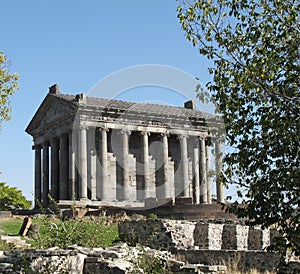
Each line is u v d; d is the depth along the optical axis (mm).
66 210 53938
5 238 27000
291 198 14188
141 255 21500
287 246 14547
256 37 14883
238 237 33656
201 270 23125
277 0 15031
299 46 14664
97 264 20578
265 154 14438
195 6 15492
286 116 14312
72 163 80312
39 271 18656
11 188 94562
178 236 31031
